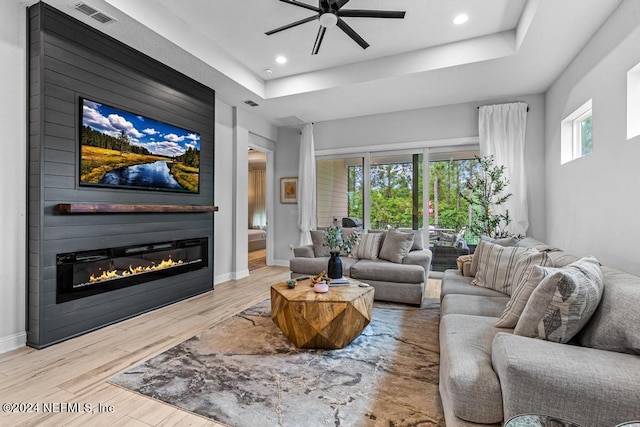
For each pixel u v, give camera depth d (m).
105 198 2.97
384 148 5.34
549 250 2.54
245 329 2.88
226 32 3.37
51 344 2.54
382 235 4.39
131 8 2.67
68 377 2.06
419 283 3.60
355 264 3.95
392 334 2.78
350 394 1.88
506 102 4.53
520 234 4.35
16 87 2.46
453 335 1.69
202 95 4.14
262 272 5.60
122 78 3.10
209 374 2.10
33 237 2.50
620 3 2.39
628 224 2.32
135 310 3.26
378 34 3.34
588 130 3.35
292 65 4.11
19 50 2.47
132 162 3.20
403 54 3.74
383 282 3.72
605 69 2.63
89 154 2.81
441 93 4.36
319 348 2.47
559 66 3.49
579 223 3.17
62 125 2.62
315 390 1.92
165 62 3.49
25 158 2.51
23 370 2.15
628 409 0.99
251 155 8.34
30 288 2.52
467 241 4.93
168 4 2.91
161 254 3.60
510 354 1.18
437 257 5.10
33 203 2.51
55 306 2.58
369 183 5.58
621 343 1.22
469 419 1.26
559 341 1.38
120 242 3.10
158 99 3.49
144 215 3.36
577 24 2.68
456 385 1.28
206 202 4.24
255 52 3.78
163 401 1.81
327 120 5.77
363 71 3.95
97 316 2.89
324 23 2.65
